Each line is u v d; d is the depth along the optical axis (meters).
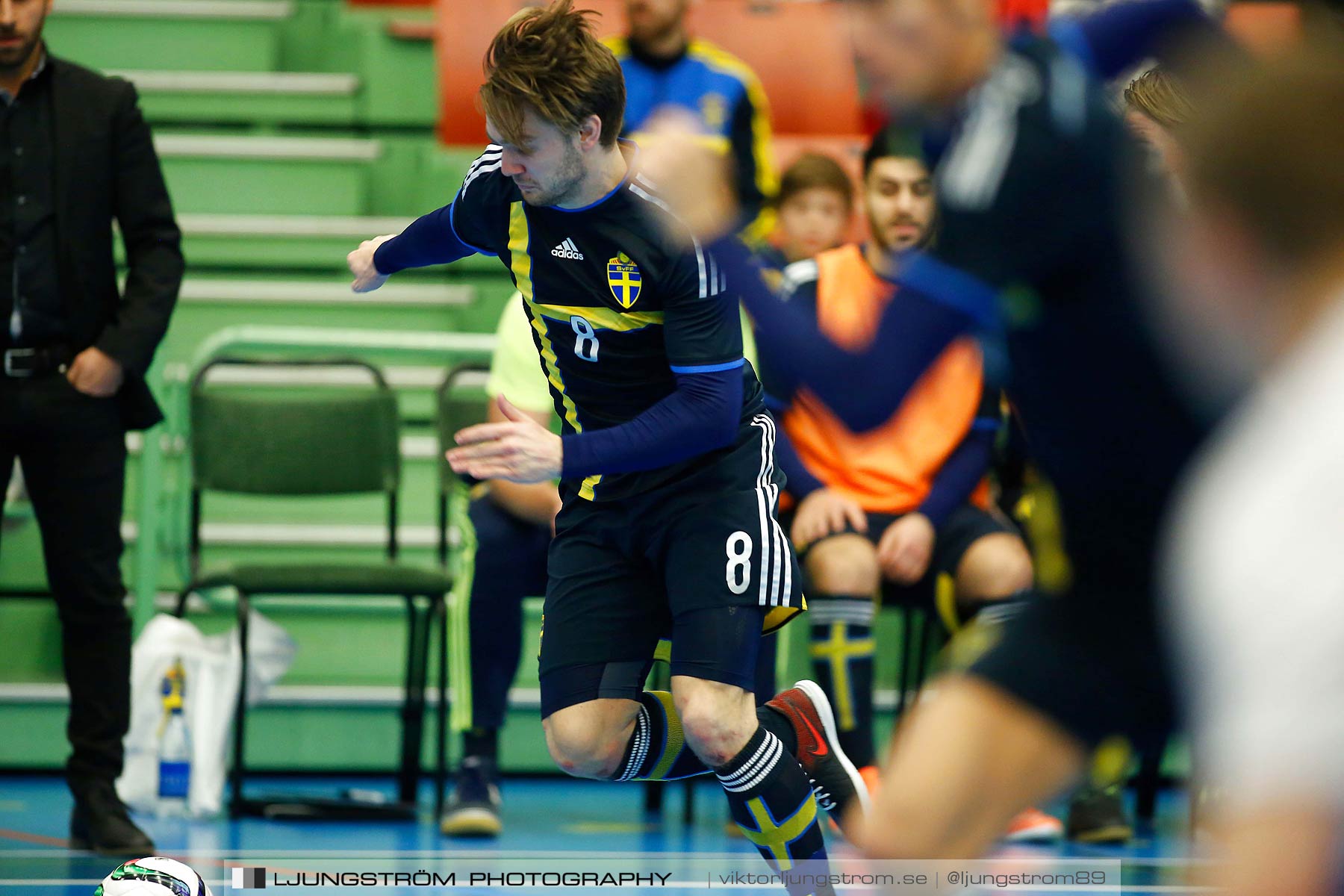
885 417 6.75
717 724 9.67
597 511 10.31
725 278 6.94
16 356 13.48
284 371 20.34
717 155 6.85
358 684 18.69
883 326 6.65
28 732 17.92
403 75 23.25
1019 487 16.81
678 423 9.58
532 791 18.09
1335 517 3.00
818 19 23.34
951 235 6.53
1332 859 3.01
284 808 15.72
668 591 10.09
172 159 21.75
